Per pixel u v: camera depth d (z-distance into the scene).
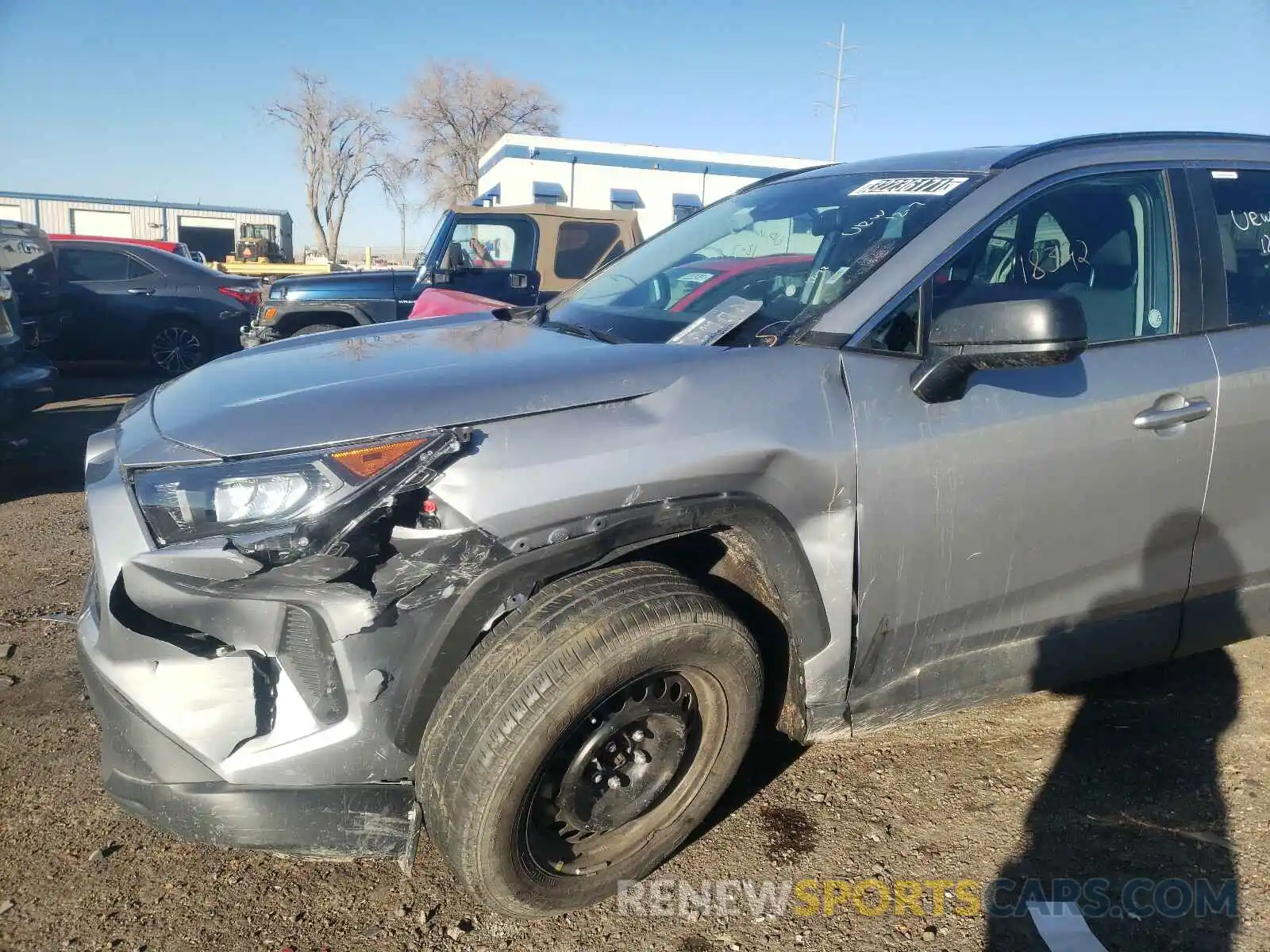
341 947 2.17
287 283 9.02
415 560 1.92
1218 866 2.43
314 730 2.00
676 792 2.30
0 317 5.80
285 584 1.91
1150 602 2.79
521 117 54.38
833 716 2.42
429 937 2.21
